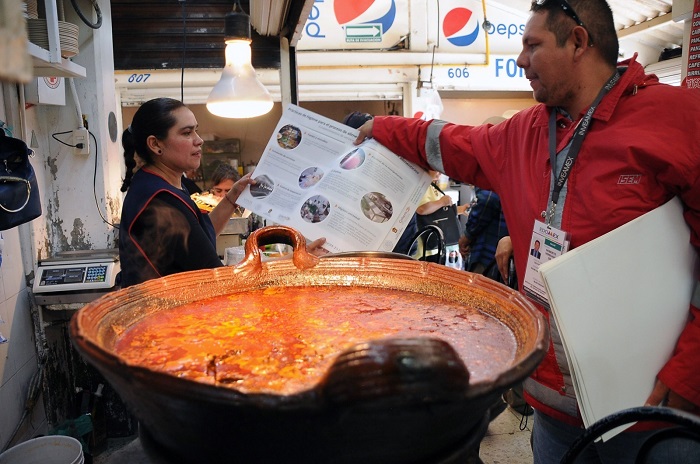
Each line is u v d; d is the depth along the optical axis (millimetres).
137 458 892
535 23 1170
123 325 750
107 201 2592
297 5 2266
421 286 940
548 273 889
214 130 6270
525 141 1301
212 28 2924
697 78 1953
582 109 1183
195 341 716
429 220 3080
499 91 5656
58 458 1839
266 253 2395
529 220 1257
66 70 1845
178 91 4160
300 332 751
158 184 1547
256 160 6352
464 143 1482
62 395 2535
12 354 2146
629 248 979
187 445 513
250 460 496
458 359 420
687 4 2139
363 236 1545
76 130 2480
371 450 482
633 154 1085
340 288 974
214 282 931
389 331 750
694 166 1043
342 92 4832
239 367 631
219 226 1867
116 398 2652
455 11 4852
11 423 2109
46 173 2512
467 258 2846
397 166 1600
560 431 1251
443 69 4918
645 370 1014
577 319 912
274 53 2904
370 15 4742
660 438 671
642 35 4438
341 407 407
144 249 1490
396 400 398
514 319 732
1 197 1482
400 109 6297
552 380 1215
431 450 528
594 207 1124
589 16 1112
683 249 1070
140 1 2846
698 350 1008
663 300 1023
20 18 325
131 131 1694
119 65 2904
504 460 2432
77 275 2311
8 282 2133
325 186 1604
